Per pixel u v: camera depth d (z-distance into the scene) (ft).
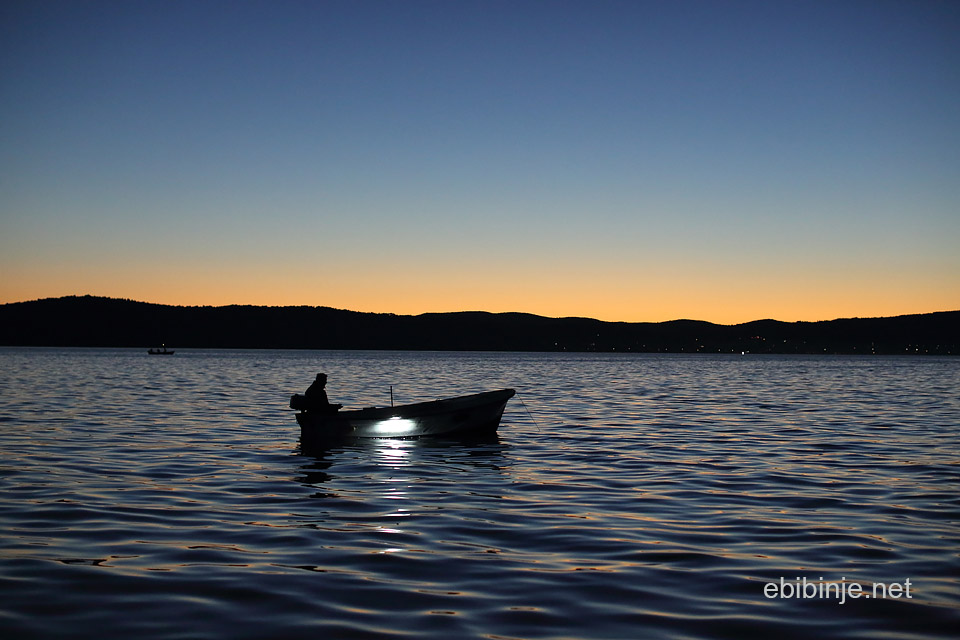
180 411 103.04
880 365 516.73
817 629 24.43
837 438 76.79
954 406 122.52
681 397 144.46
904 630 24.43
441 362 488.02
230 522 38.58
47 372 233.14
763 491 47.98
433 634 23.76
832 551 33.50
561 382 209.97
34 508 40.98
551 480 52.29
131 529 36.73
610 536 36.09
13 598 26.50
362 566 30.81
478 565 31.09
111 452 63.21
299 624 24.47
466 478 53.11
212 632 23.72
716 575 29.91
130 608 25.71
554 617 25.27
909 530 37.47
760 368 411.95
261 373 257.75
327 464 59.47
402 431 74.84
